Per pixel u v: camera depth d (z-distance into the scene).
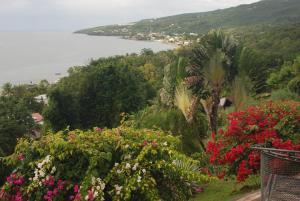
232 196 7.51
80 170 3.83
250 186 7.69
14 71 142.00
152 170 3.91
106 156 3.78
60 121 41.34
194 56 13.43
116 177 3.79
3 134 40.16
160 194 3.94
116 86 42.09
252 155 6.93
